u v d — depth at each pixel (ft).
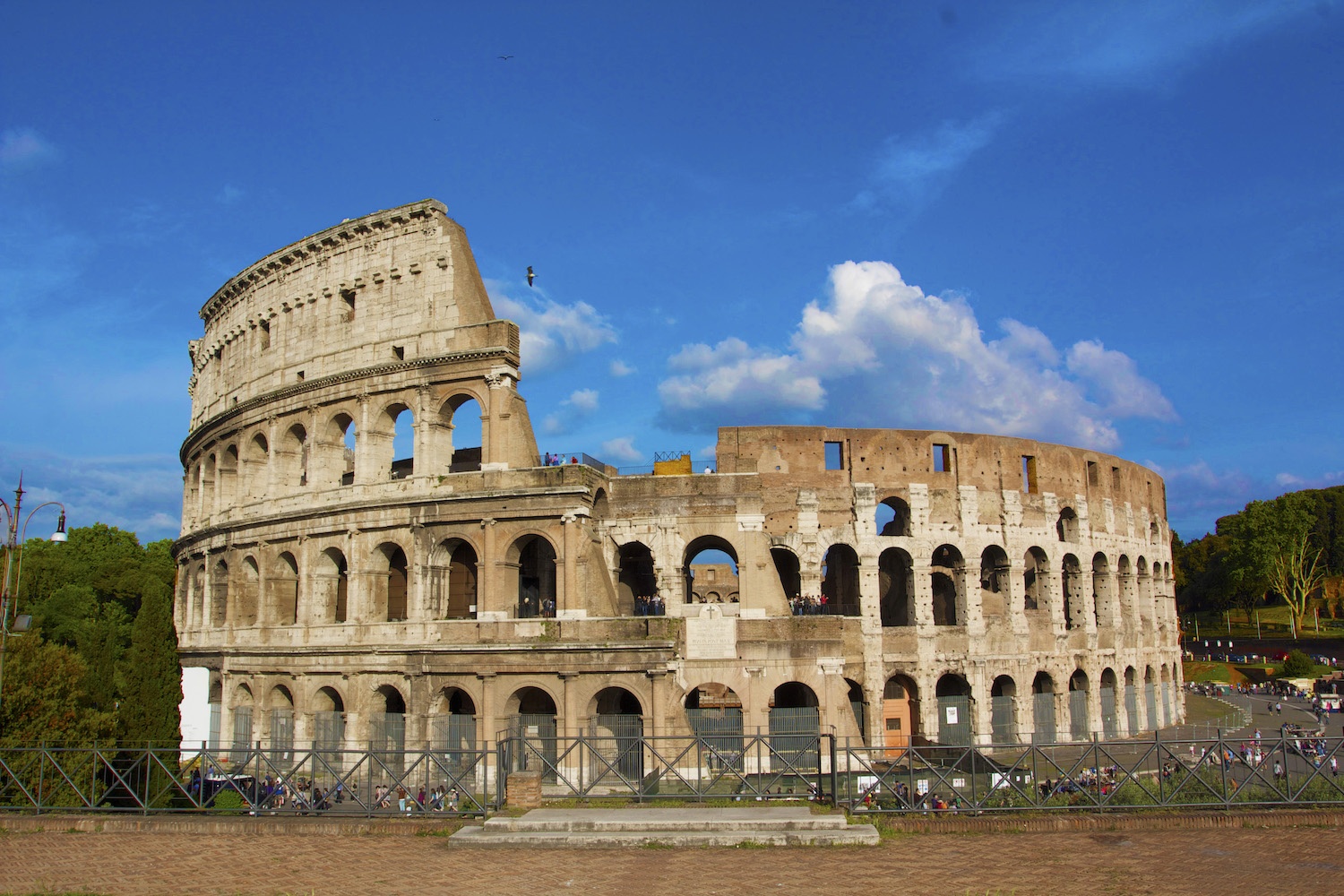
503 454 251.19
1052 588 313.73
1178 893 101.35
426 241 268.62
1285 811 131.75
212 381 334.85
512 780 142.41
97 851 125.49
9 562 172.35
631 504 270.87
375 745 249.96
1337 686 501.97
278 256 294.25
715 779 155.63
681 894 102.42
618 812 135.95
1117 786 138.82
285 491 285.43
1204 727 363.56
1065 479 328.90
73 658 202.28
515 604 248.73
